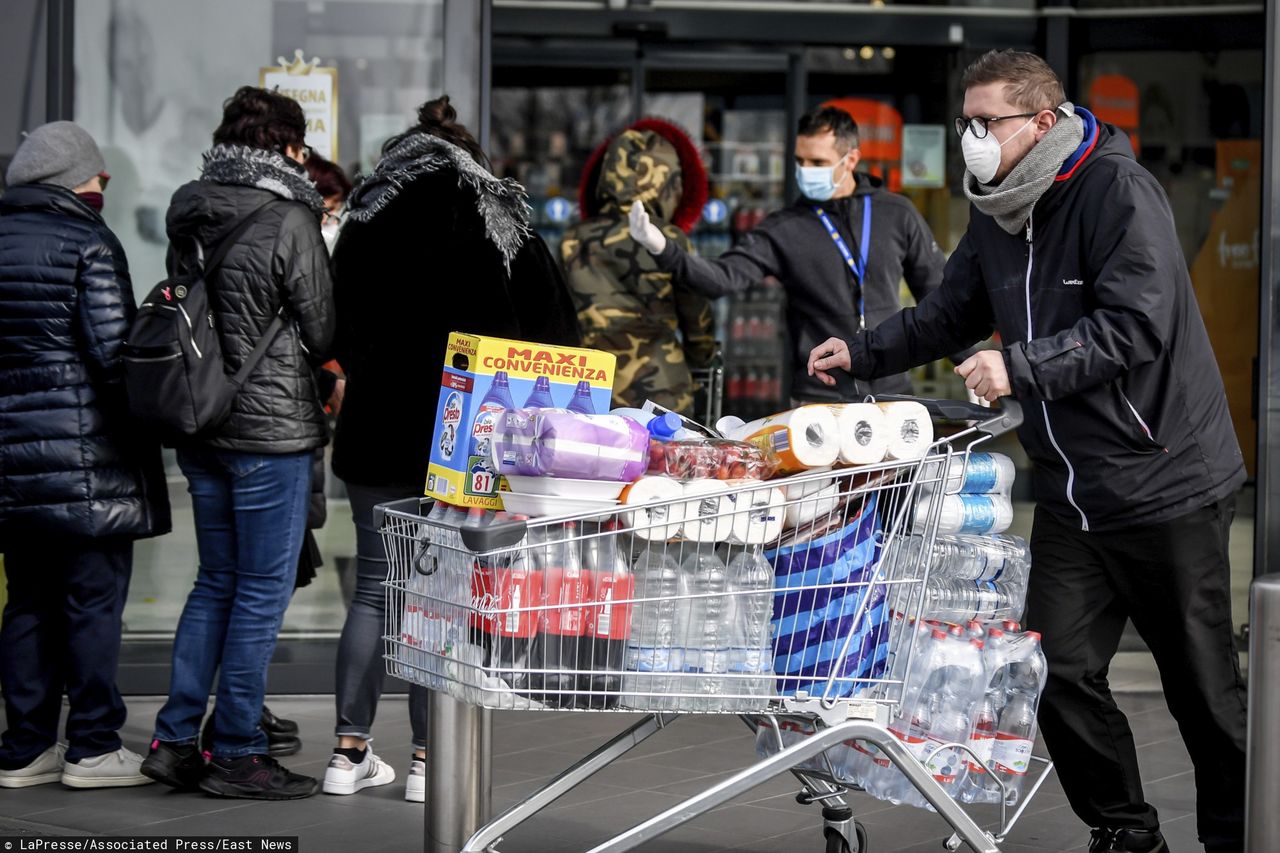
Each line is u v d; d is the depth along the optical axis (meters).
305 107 19.92
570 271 18.80
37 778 15.27
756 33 30.67
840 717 9.82
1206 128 30.14
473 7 19.78
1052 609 12.01
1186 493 11.46
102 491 14.55
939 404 10.31
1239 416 28.81
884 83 31.72
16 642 15.17
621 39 30.78
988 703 10.99
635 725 10.83
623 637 9.50
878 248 17.42
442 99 14.67
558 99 31.88
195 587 15.09
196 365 13.84
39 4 19.42
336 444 14.84
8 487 14.45
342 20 19.89
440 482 10.57
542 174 31.94
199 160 19.92
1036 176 11.16
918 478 9.77
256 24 19.86
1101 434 11.41
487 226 14.06
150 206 19.92
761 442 10.09
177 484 19.86
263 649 14.71
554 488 9.47
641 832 9.44
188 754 14.88
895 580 9.84
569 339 14.57
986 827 13.89
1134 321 10.72
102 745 15.17
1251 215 29.78
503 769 15.93
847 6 30.55
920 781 9.85
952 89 31.67
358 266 14.52
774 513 9.62
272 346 14.39
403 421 14.33
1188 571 11.54
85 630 14.95
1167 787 15.55
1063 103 11.37
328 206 18.12
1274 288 19.52
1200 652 11.66
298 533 14.77
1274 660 9.90
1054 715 12.03
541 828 13.86
